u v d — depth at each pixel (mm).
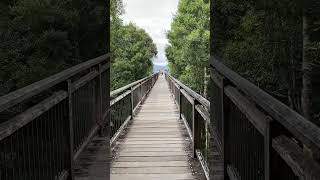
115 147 6410
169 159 5551
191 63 23328
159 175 4730
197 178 4570
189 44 23062
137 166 5164
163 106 13953
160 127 8703
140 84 14742
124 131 8109
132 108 10359
